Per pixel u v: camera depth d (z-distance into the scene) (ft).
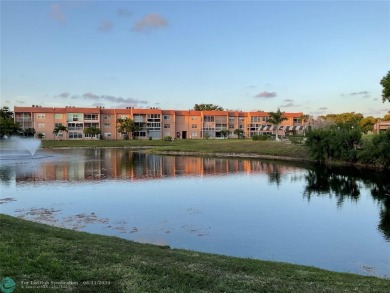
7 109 377.30
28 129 370.94
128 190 103.14
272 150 227.81
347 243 58.34
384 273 46.78
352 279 37.65
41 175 130.82
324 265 49.21
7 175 129.90
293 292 30.40
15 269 30.60
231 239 59.77
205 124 444.55
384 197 95.66
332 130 193.16
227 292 29.30
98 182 116.57
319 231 65.00
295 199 92.73
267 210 80.33
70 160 188.85
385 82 183.21
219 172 146.61
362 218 74.02
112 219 70.90
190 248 54.75
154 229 64.69
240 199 92.22
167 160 196.24
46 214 74.02
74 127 398.62
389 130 163.94
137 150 280.10
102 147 316.40
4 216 57.82
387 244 58.18
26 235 43.52
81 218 71.31
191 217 73.51
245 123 458.50
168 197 93.66
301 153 209.15
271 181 123.13
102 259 35.81
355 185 115.44
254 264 41.19
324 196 96.84
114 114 414.62
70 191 100.32
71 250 38.24
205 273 34.12
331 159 185.37
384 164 159.33
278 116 326.44
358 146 180.86
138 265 34.71
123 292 27.78
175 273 33.06
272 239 60.08
